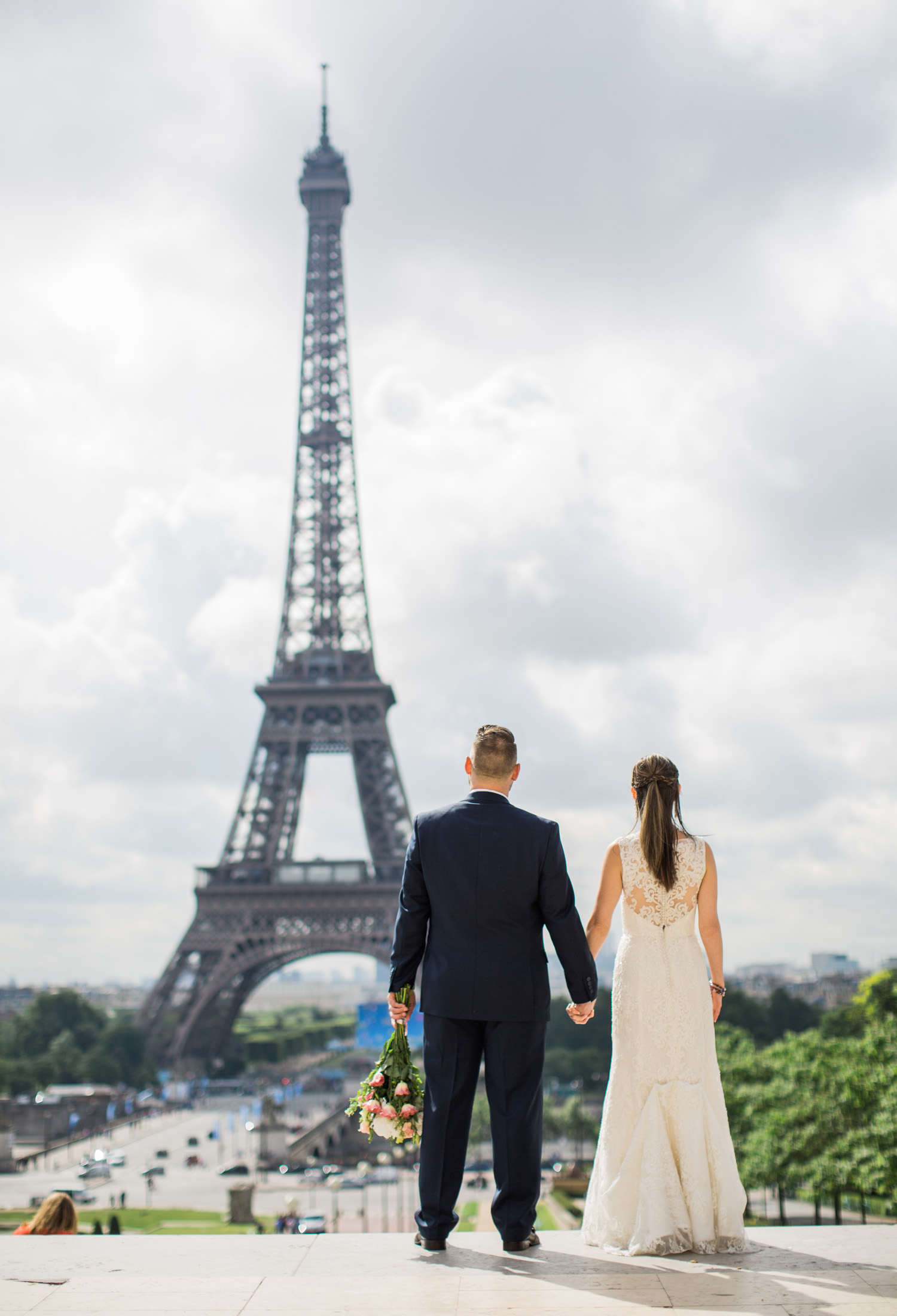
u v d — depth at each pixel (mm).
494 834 14820
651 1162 14828
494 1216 14758
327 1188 146625
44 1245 15203
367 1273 13773
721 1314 11969
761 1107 97562
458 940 14656
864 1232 15750
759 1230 15938
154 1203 133750
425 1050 14914
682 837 15562
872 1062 85625
